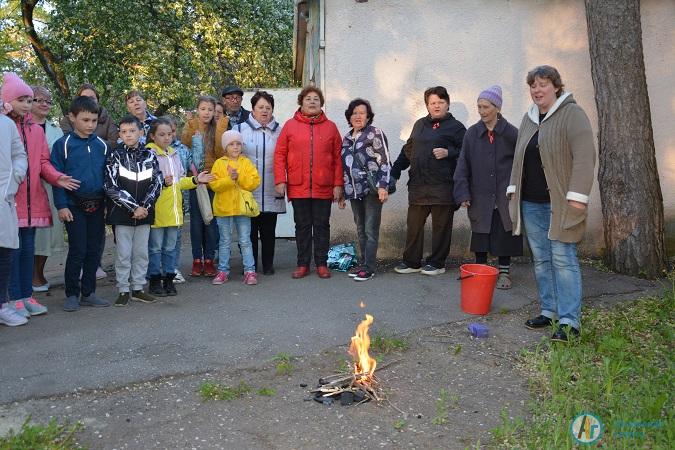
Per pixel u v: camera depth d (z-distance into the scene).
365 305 5.29
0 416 3.31
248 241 6.06
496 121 5.65
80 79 14.37
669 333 4.52
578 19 6.91
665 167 7.00
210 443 3.09
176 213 5.59
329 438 3.15
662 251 6.26
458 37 6.88
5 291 4.66
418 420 3.36
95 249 5.30
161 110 15.30
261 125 6.29
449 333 4.67
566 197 4.27
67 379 3.75
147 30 13.68
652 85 6.94
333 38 6.82
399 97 6.90
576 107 4.24
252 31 14.79
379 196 5.89
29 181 4.94
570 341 4.30
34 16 15.74
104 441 3.09
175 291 5.68
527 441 3.12
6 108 4.75
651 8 6.86
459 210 7.05
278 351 4.25
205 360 4.08
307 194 6.09
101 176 5.20
